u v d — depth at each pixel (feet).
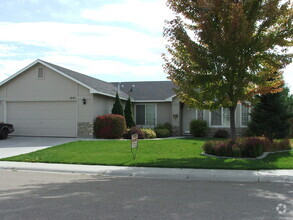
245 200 20.94
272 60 36.45
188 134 77.20
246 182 27.89
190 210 18.39
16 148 48.49
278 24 37.63
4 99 67.67
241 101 42.06
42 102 65.98
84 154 42.27
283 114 55.93
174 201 20.52
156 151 45.96
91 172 32.40
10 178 29.07
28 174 31.55
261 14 35.94
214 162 36.09
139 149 47.62
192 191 23.73
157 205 19.48
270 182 27.91
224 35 35.81
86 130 62.69
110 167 34.32
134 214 17.53
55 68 63.87
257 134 57.41
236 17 34.01
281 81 40.93
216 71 37.19
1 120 67.62
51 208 18.71
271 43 35.01
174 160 37.58
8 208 18.71
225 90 36.91
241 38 34.55
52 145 51.55
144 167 34.22
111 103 72.49
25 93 66.44
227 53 35.58
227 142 43.42
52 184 26.27
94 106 63.41
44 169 33.88
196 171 31.58
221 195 22.40
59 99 64.28
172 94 80.33
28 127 66.44
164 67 39.81
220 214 17.62
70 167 34.37
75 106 63.82
